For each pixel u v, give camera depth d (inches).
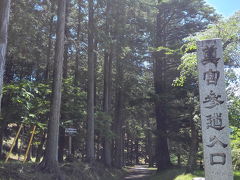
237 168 524.7
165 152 1056.2
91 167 741.9
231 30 492.1
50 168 535.8
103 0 881.5
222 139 301.0
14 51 754.2
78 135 909.8
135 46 1103.6
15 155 1149.7
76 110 770.2
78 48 951.6
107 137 970.1
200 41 322.0
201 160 864.9
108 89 1145.4
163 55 1054.4
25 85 493.4
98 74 1344.7
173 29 1113.4
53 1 797.9
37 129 689.0
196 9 1058.7
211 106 308.0
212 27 502.0
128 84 1278.3
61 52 600.4
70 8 928.3
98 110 1061.1
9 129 1002.1
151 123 1678.2
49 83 735.7
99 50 1023.0
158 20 1125.1
